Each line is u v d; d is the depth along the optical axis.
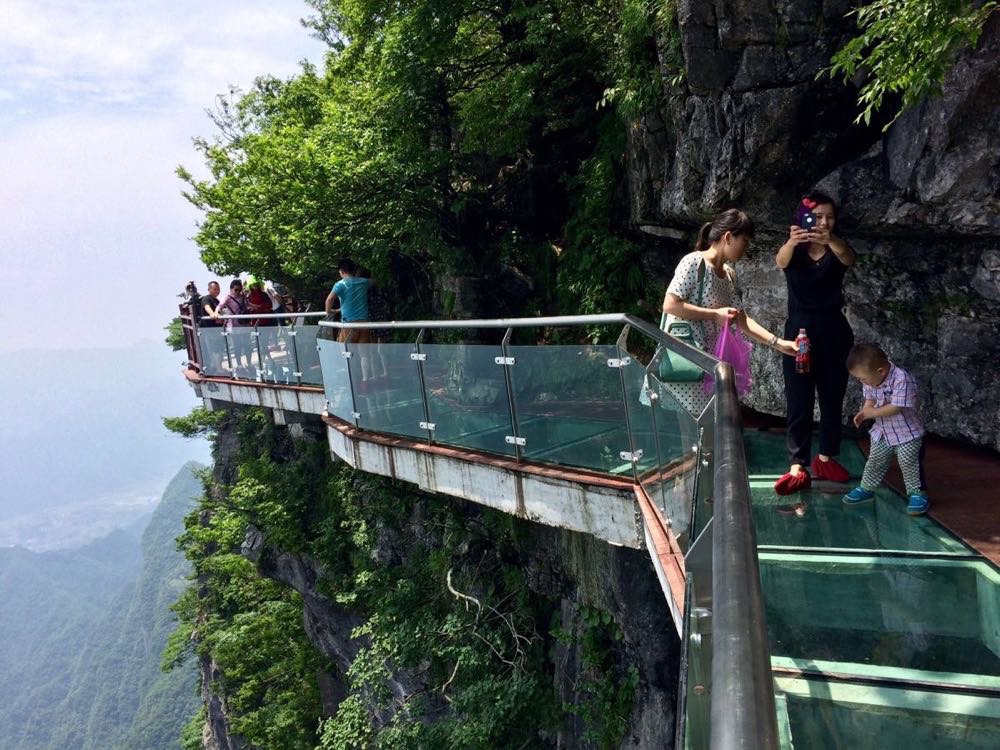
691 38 6.05
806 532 4.02
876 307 5.82
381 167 10.91
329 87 15.52
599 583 7.99
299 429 16.98
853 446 5.47
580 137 11.05
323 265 13.59
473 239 12.45
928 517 4.05
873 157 5.44
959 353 5.28
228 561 22.98
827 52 5.58
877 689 2.65
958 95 4.53
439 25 9.90
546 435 5.80
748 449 5.73
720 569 1.54
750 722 1.01
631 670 7.90
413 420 7.58
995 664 2.72
